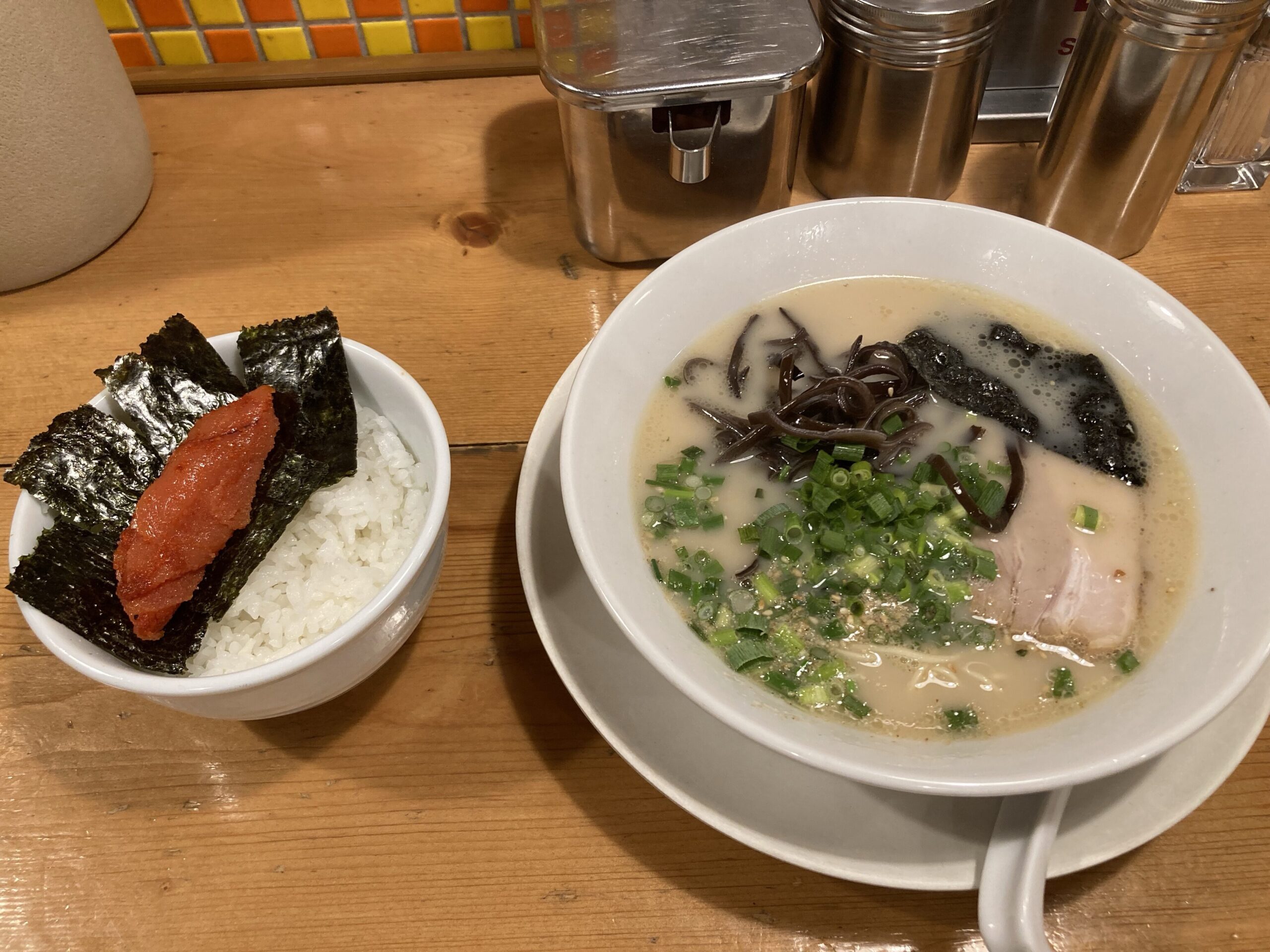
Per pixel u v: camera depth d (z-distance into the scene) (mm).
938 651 278
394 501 297
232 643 272
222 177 445
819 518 296
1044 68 445
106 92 389
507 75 491
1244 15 323
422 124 468
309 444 293
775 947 259
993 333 336
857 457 300
